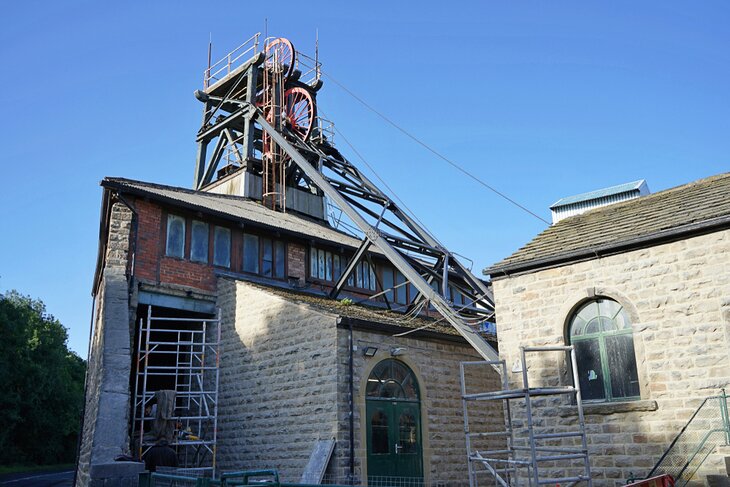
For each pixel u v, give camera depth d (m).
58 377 49.78
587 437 11.41
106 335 15.62
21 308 45.34
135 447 15.80
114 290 17.03
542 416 12.01
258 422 16.67
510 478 13.52
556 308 12.33
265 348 17.16
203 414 18.20
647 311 11.31
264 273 21.28
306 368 15.76
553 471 11.66
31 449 48.00
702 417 10.38
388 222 21.64
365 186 24.59
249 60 28.03
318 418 15.05
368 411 15.28
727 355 10.38
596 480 11.16
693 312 10.86
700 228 10.94
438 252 19.89
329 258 23.61
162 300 18.38
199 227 19.95
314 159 26.20
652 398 10.94
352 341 15.43
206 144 30.08
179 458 17.78
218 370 17.50
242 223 20.69
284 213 26.50
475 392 18.25
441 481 16.31
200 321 18.27
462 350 18.38
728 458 9.47
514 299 12.93
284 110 28.58
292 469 15.29
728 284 10.62
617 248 11.77
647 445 10.79
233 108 30.42
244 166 26.67
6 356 42.62
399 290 25.70
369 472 14.80
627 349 11.51
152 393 17.62
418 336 16.98
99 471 10.85
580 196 17.81
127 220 18.27
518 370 12.51
